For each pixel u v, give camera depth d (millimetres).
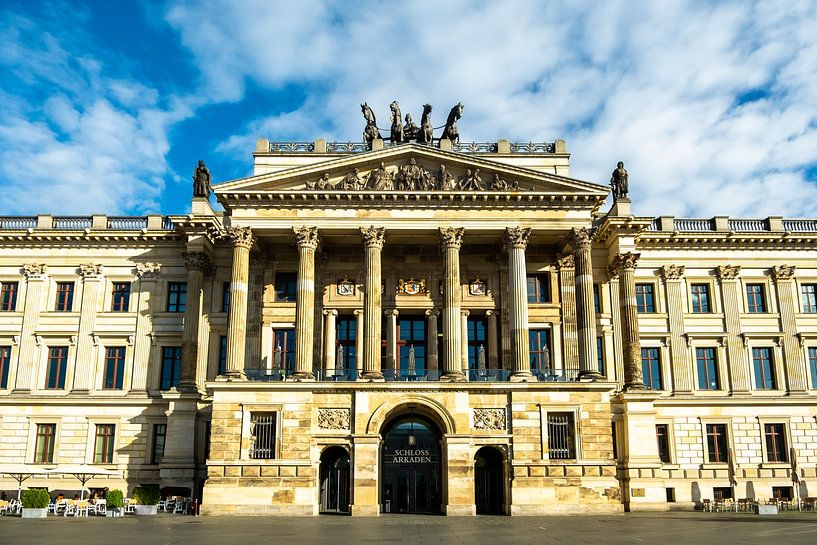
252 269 73250
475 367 72188
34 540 39125
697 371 77188
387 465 67562
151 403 73500
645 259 78750
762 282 79000
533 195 67062
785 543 38375
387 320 71938
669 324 77250
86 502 61000
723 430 75500
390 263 73188
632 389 68688
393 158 68375
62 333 76000
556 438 63031
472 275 73125
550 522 53656
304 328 65438
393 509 66750
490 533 44656
